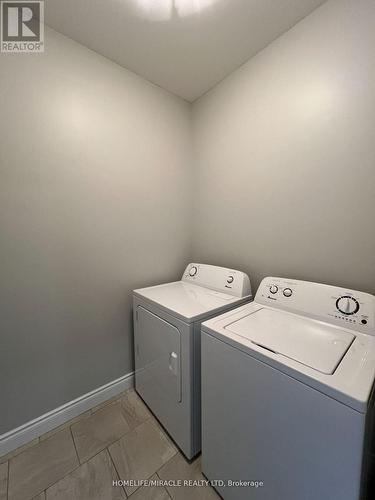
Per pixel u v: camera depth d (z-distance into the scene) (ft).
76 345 4.66
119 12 3.71
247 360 2.69
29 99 3.83
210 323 3.34
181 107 6.14
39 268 4.11
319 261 3.94
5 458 3.78
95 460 3.76
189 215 6.58
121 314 5.31
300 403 2.22
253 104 4.76
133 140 5.21
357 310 3.11
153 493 3.30
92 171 4.62
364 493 2.33
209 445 3.35
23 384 4.06
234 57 4.71
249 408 2.71
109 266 5.03
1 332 3.80
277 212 4.50
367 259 3.40
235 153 5.24
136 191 5.35
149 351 4.66
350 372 2.20
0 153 3.61
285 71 4.17
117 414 4.74
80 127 4.41
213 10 3.68
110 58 4.72
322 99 3.71
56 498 3.22
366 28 3.20
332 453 2.03
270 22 3.91
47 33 3.94
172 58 4.73
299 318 3.51
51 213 4.17
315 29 3.71
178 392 3.86
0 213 3.67
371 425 2.20
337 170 3.62
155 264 5.85
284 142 4.28
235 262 5.47
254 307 3.99
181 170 6.26
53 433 4.27
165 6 3.61
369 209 3.34
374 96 3.19
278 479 2.48
